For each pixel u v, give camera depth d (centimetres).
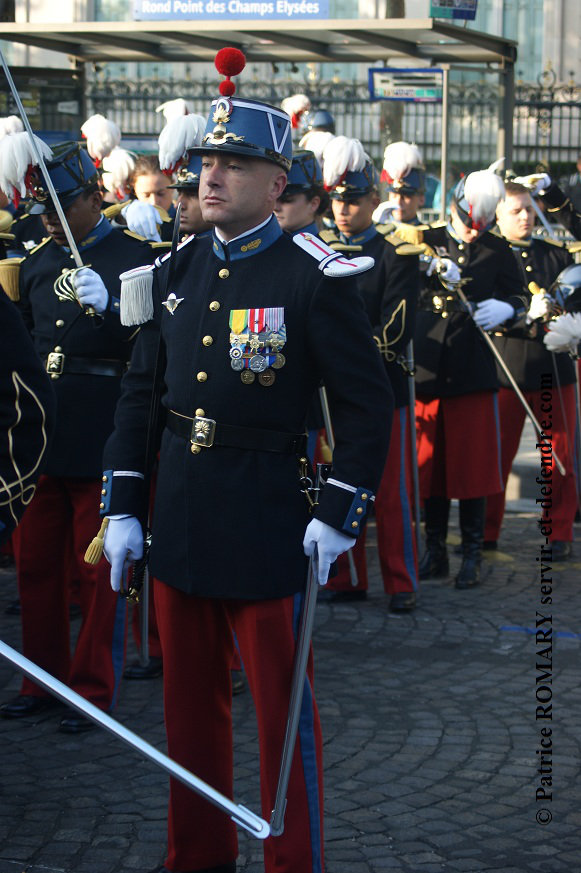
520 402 1881
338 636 1477
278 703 819
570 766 1095
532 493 2281
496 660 1392
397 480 1562
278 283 820
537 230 3123
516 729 1180
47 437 745
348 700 1259
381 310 1507
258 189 820
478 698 1266
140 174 1733
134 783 1067
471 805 1018
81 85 2602
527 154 4381
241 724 1198
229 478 816
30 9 4544
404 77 2588
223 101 816
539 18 5262
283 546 816
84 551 1199
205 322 830
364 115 4094
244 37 2525
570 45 5266
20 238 1673
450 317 1678
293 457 829
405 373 1558
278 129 822
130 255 1233
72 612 1558
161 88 4025
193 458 826
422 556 1839
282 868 814
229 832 877
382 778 1069
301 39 2512
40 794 1042
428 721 1201
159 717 1220
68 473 1190
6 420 728
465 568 1708
